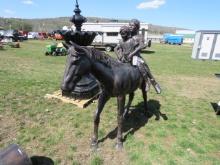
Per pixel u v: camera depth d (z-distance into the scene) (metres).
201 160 3.69
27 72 10.58
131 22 3.94
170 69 14.17
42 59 15.94
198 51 6.40
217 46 6.09
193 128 4.90
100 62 3.12
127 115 5.19
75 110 5.60
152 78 4.51
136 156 3.67
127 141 4.15
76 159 3.57
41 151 3.77
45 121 4.92
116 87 3.36
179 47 41.09
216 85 9.80
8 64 12.82
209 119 5.55
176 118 5.42
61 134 4.34
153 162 3.56
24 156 2.90
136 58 4.02
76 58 2.76
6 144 3.95
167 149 3.96
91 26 26.11
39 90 7.31
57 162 3.48
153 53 25.77
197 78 11.41
